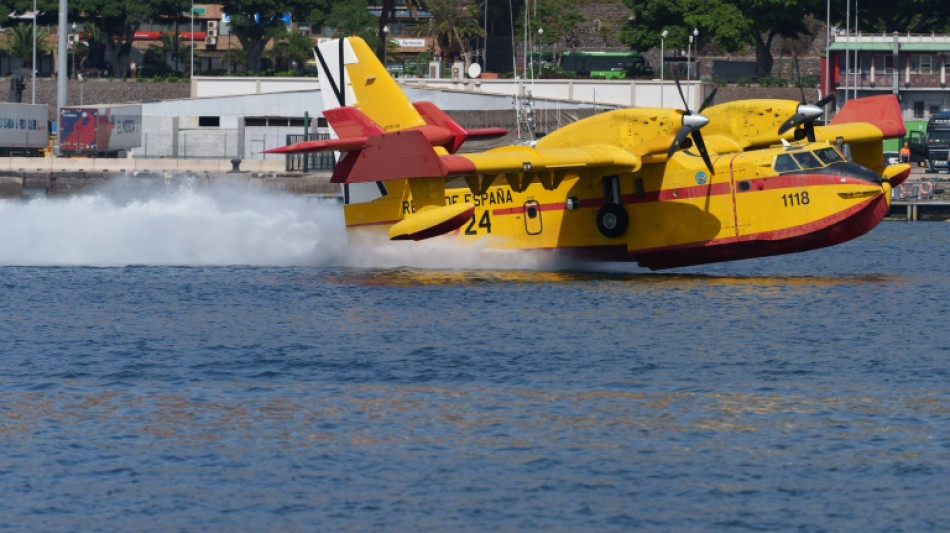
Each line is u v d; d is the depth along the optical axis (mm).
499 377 83000
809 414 73562
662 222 126688
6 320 104750
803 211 122000
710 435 69375
